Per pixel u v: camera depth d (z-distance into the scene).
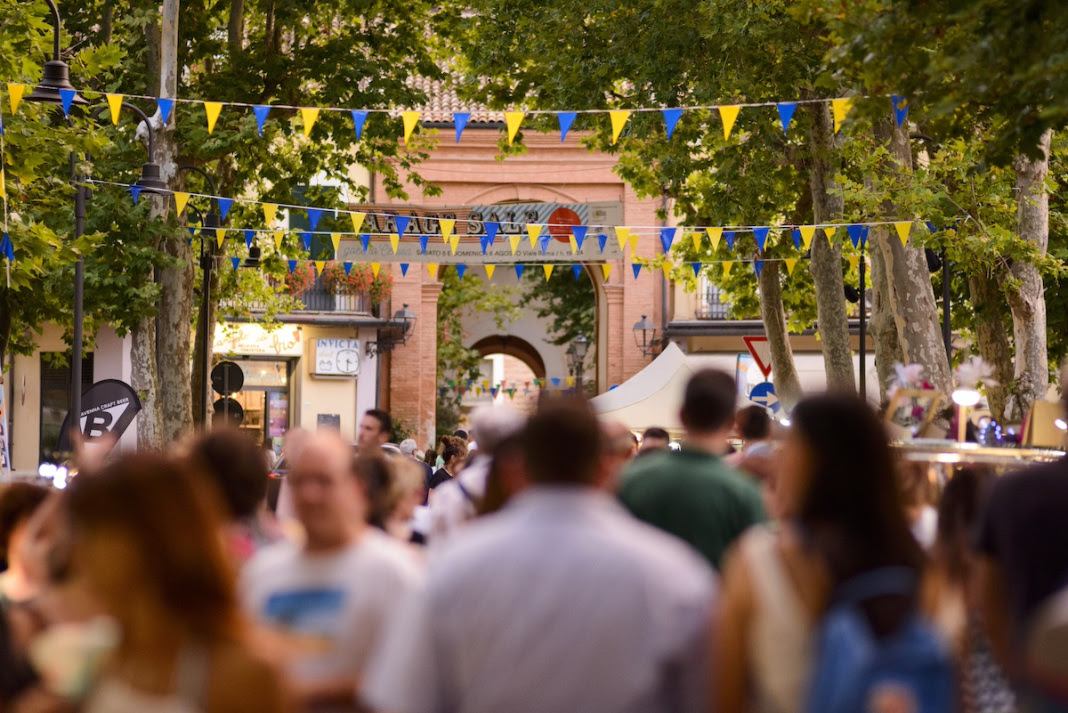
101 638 6.43
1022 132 18.38
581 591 7.05
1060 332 53.81
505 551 7.12
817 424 7.71
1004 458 13.10
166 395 47.47
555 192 81.75
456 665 7.07
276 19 47.50
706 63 42.25
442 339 93.50
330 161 52.09
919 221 36.53
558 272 95.75
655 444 21.06
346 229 52.78
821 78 20.97
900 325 37.62
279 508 14.95
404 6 49.72
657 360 47.59
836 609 7.06
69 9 49.41
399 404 79.88
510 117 28.44
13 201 38.81
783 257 52.50
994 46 17.59
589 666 6.99
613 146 48.91
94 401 31.34
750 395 43.78
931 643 6.94
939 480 13.91
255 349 75.56
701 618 7.21
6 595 10.47
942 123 20.66
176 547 5.98
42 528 10.77
